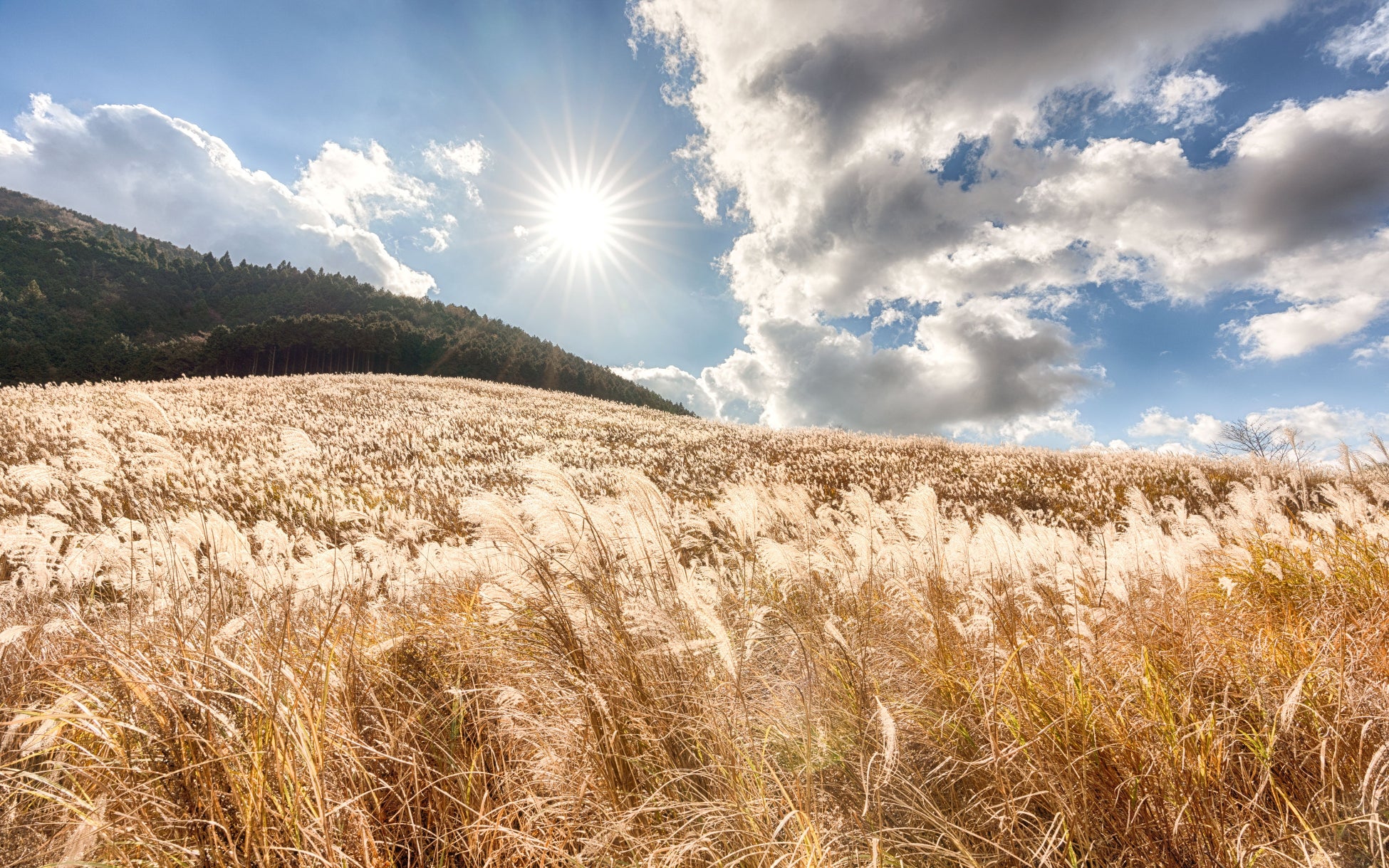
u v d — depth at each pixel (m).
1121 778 2.08
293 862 1.78
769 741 2.51
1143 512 4.86
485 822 2.03
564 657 2.73
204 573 3.62
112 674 2.13
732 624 3.33
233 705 2.07
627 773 2.37
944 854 1.94
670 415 39.03
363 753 2.19
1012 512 11.91
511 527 2.88
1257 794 1.89
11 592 4.37
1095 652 2.70
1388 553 3.87
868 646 3.26
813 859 1.73
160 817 1.79
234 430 18.20
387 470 14.75
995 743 2.14
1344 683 2.34
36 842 1.88
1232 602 3.77
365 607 3.89
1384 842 1.68
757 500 4.66
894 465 17.59
